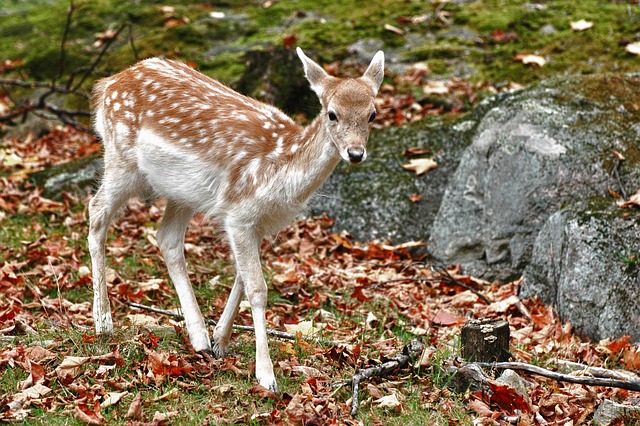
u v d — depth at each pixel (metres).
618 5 15.42
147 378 7.13
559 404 7.28
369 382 7.40
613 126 10.70
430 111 13.66
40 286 9.41
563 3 15.82
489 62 14.55
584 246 9.21
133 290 9.57
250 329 8.39
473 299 9.77
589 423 7.05
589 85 11.39
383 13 16.45
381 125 13.44
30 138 14.34
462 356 7.75
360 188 11.88
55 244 10.41
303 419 6.64
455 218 10.94
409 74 14.55
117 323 8.39
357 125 7.09
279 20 17.00
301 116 13.88
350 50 15.33
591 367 7.95
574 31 14.82
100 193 8.34
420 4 16.58
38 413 6.59
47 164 13.30
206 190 7.80
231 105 8.02
